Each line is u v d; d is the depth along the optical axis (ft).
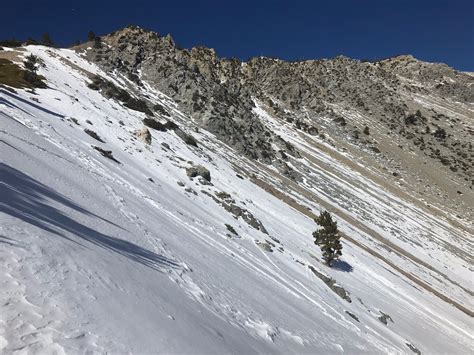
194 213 116.98
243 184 222.07
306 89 625.00
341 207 298.15
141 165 149.89
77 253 34.71
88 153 113.29
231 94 439.63
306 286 104.27
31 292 25.00
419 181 466.70
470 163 577.43
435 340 124.67
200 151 241.76
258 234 140.26
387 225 303.48
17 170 54.03
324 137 490.08
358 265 176.04
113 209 67.36
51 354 20.63
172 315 34.94
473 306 212.02
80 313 25.58
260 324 54.80
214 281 61.00
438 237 329.11
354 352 71.67
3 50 246.27
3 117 93.56
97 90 244.63
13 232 31.71
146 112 260.01
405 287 177.47
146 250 54.49
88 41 390.63
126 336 26.13
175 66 378.53
